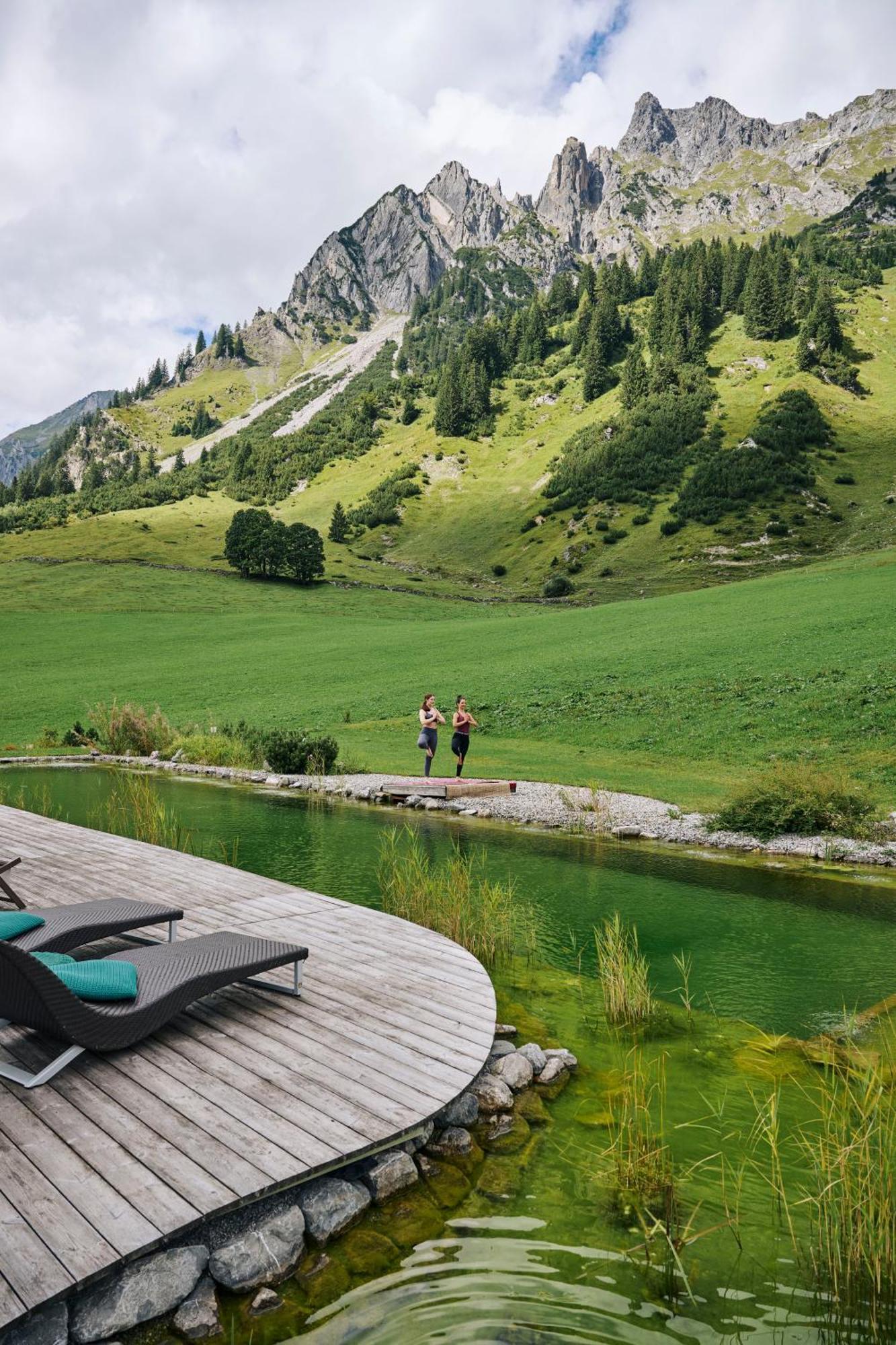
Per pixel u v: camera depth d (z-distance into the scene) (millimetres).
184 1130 3969
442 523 163875
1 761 23969
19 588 99625
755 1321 3199
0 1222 3246
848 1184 3764
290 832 13945
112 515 182500
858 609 39250
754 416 162500
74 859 10039
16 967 3975
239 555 118312
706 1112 4941
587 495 151500
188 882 8961
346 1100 4320
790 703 23875
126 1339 3037
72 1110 4137
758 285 193625
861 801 14023
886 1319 3232
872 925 9117
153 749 25594
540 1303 3275
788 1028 6336
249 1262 3373
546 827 14672
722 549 118812
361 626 71125
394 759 22938
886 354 183750
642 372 187875
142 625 75375
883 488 131625
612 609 60875
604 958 7090
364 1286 3359
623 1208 3938
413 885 9234
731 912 9625
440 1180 4141
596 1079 5410
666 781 18594
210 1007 5562
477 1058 4883
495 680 34688
